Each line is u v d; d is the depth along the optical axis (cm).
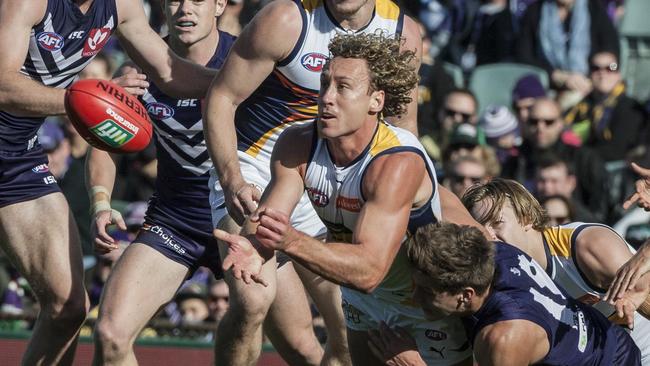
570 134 3484
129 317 2164
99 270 3234
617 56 4041
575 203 3269
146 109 2284
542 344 1794
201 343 2908
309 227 2228
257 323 2119
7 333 2944
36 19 2086
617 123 3656
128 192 3544
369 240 1703
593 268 1984
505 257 1855
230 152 2012
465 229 1803
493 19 4191
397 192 1730
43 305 2197
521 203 2006
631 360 1909
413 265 1808
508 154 3525
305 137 1809
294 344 2336
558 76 3819
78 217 3366
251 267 1648
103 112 1991
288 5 2006
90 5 2152
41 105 2028
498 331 1777
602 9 4084
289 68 2044
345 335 2292
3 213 2189
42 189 2211
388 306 1967
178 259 2283
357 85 1744
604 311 2047
